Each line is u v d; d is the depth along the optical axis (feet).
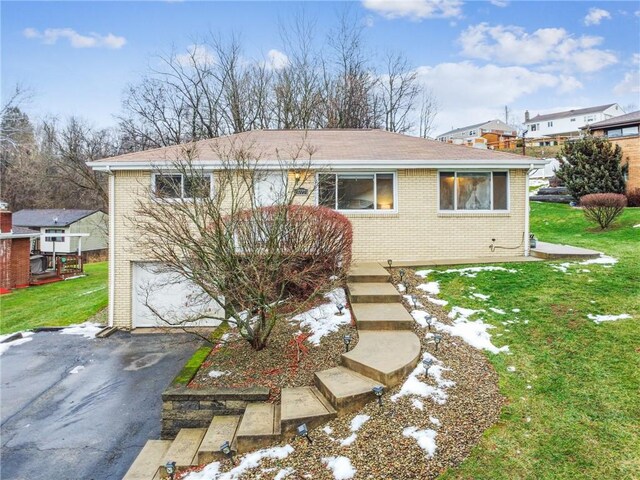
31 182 120.26
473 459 12.28
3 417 20.35
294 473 12.24
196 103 94.68
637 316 21.21
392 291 25.57
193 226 26.27
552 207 70.59
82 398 22.24
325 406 15.02
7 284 56.75
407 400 14.94
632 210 59.36
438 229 36.11
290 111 100.07
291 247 23.50
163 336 31.96
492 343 19.67
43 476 15.96
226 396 17.12
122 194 33.37
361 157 35.24
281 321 23.90
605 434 13.23
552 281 27.20
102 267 85.92
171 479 13.34
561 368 17.19
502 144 130.82
